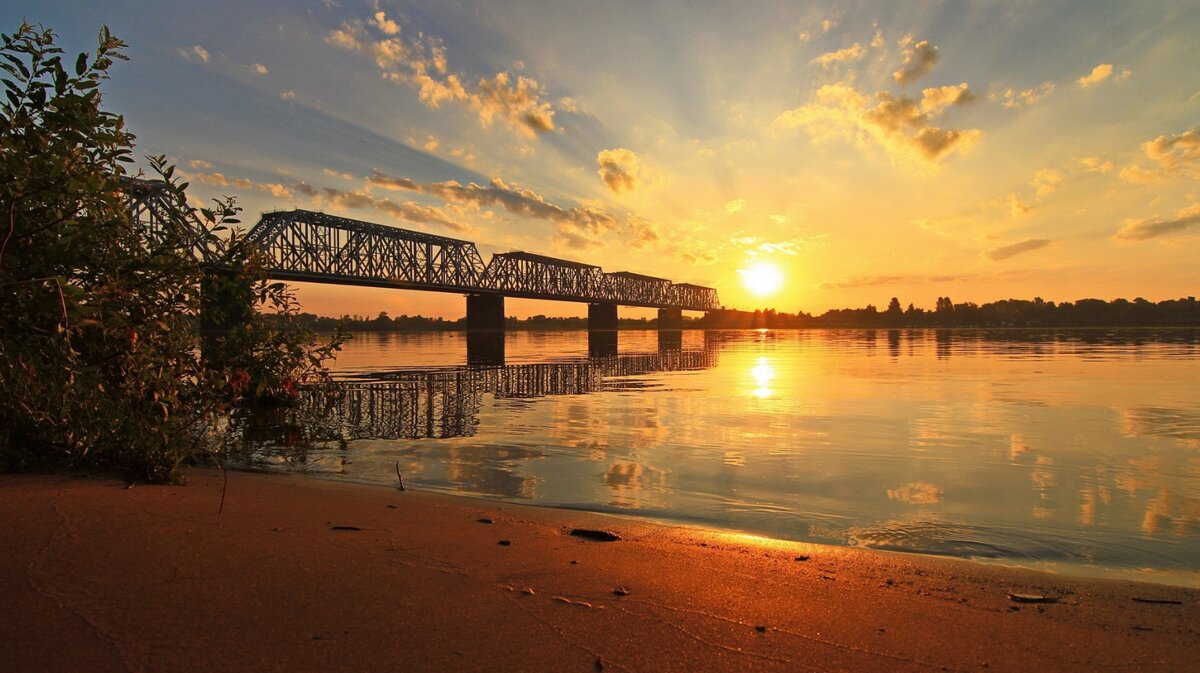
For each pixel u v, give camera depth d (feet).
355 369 97.76
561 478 24.49
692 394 57.77
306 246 272.72
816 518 19.03
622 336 415.03
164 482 20.52
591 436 34.53
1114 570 14.78
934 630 10.49
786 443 32.07
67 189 20.30
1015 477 24.47
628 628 10.04
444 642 9.21
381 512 17.99
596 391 61.26
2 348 19.26
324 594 10.99
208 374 26.23
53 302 19.57
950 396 53.72
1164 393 54.80
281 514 16.94
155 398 21.90
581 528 17.26
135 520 15.21
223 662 8.31
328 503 18.93
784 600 11.76
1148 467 26.17
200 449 28.32
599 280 544.21
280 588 11.18
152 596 10.52
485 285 404.57
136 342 21.58
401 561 13.16
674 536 16.69
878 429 36.45
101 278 22.59
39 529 14.03
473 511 18.90
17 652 8.38
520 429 37.24
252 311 32.99
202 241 26.43
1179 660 9.46
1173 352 128.57
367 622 9.84
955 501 20.99
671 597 11.66
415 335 476.54
